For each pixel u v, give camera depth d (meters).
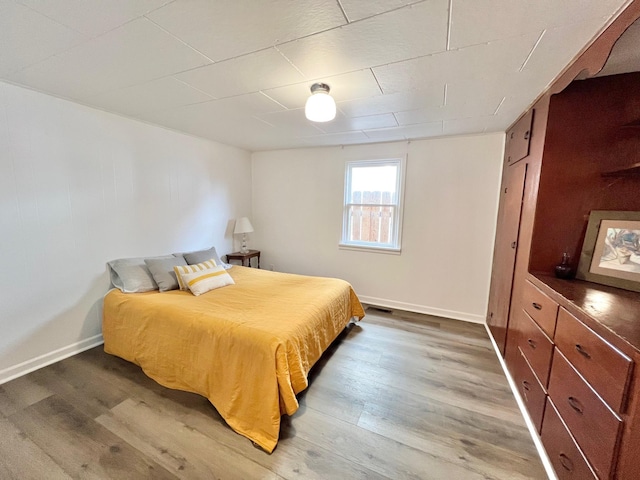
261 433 1.60
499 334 2.61
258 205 4.52
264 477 1.39
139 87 1.99
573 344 1.29
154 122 2.88
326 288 2.77
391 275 3.73
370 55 1.52
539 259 1.88
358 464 1.47
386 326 3.15
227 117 2.67
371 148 3.66
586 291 1.49
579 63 1.46
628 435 0.95
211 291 2.61
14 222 2.07
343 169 3.88
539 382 1.63
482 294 3.29
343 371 2.28
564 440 1.31
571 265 1.78
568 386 1.32
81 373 2.19
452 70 1.67
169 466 1.44
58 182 2.29
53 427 1.66
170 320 2.05
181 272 2.65
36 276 2.20
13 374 2.11
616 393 1.00
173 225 3.29
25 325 2.16
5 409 1.80
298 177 4.18
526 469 1.45
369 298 3.91
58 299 2.34
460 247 3.33
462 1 1.09
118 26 1.29
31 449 1.51
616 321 1.12
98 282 2.60
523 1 1.09
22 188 2.09
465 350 2.64
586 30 1.27
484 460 1.50
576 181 1.75
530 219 1.96
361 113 2.47
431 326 3.17
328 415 1.80
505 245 2.62
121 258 2.76
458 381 2.17
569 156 1.75
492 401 1.95
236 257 4.08
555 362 1.46
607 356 1.06
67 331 2.41
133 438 1.60
